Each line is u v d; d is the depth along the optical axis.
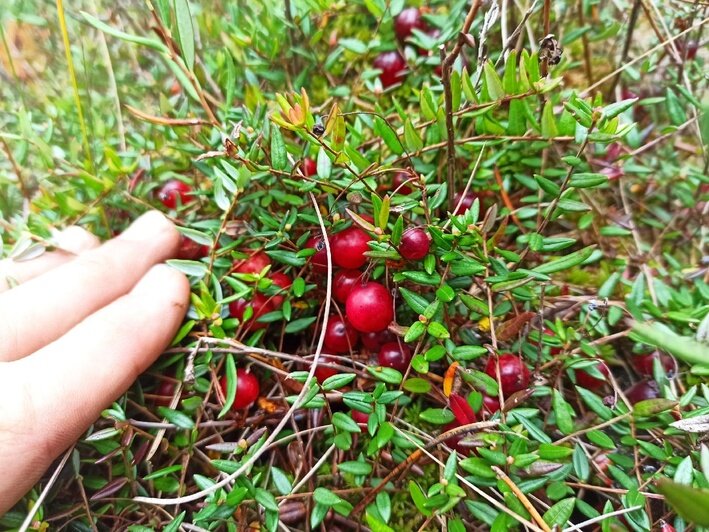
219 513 0.13
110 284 0.16
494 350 0.14
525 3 0.21
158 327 0.15
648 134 0.20
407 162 0.17
